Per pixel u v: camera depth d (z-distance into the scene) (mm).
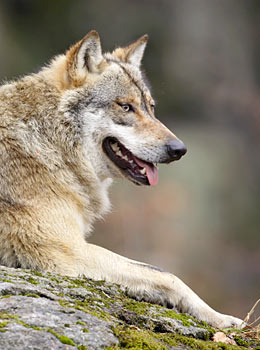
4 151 9609
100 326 6934
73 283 8469
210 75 39906
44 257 9250
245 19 41750
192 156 33594
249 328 8750
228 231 30844
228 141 36375
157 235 28531
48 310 6977
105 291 8609
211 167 33250
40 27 38125
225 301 25750
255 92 40688
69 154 10273
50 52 37469
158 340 7223
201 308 9086
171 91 38625
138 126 10758
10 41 35344
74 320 6887
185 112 38906
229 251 29641
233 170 34188
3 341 6176
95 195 10789
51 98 10336
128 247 27641
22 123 9906
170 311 8234
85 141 10500
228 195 32781
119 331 7051
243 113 38781
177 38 39875
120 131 10664
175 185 31578
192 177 32344
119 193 30359
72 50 10516
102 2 38875
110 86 10734
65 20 38500
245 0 41656
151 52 39375
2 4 36375
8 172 9508
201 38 40281
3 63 34094
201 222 30500
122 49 12070
